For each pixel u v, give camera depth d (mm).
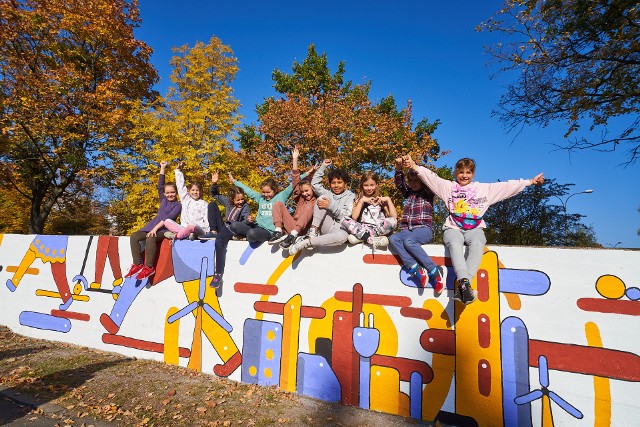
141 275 5691
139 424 3855
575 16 9258
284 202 5242
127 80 17438
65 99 15500
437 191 3830
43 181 17266
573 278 3449
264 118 17453
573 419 3330
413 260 3961
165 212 6066
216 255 5273
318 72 20875
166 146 13969
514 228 15742
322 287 4621
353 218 4387
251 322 5047
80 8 16266
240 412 4090
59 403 4359
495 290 3736
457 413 3770
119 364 5617
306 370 4586
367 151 16016
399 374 4078
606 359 3268
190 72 15438
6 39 15438
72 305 6762
